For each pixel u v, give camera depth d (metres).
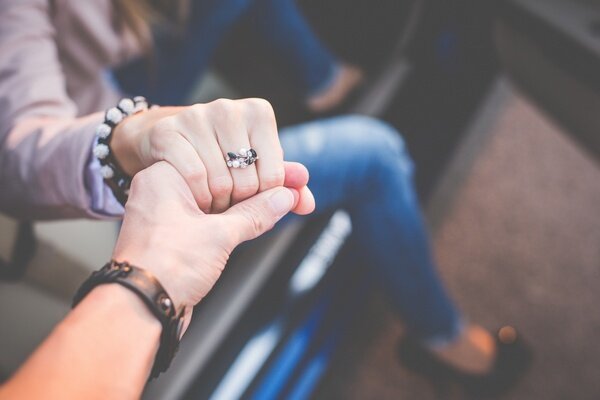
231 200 0.50
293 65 1.17
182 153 0.48
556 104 1.02
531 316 1.27
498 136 1.52
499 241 1.37
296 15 1.11
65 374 0.38
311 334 1.05
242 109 0.49
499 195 1.43
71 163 0.55
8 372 0.65
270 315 0.97
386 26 1.22
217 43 0.98
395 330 1.26
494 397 1.17
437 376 1.19
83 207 0.57
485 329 1.26
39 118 0.63
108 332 0.40
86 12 0.73
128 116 0.54
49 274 0.71
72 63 0.75
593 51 0.84
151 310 0.42
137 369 0.40
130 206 0.46
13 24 0.67
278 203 0.48
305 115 1.30
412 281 0.95
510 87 1.57
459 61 1.23
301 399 1.05
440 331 1.05
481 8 1.07
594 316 1.26
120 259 0.43
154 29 0.85
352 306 1.18
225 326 0.90
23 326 0.67
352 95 1.29
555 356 1.22
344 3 1.23
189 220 0.45
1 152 0.61
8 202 0.62
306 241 1.02
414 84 1.21
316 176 0.77
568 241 1.36
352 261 1.11
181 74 0.93
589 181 1.43
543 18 0.92
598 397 1.16
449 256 1.36
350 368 1.23
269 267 0.96
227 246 0.45
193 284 0.43
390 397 1.19
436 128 1.27
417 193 1.30
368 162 0.81
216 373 0.88
